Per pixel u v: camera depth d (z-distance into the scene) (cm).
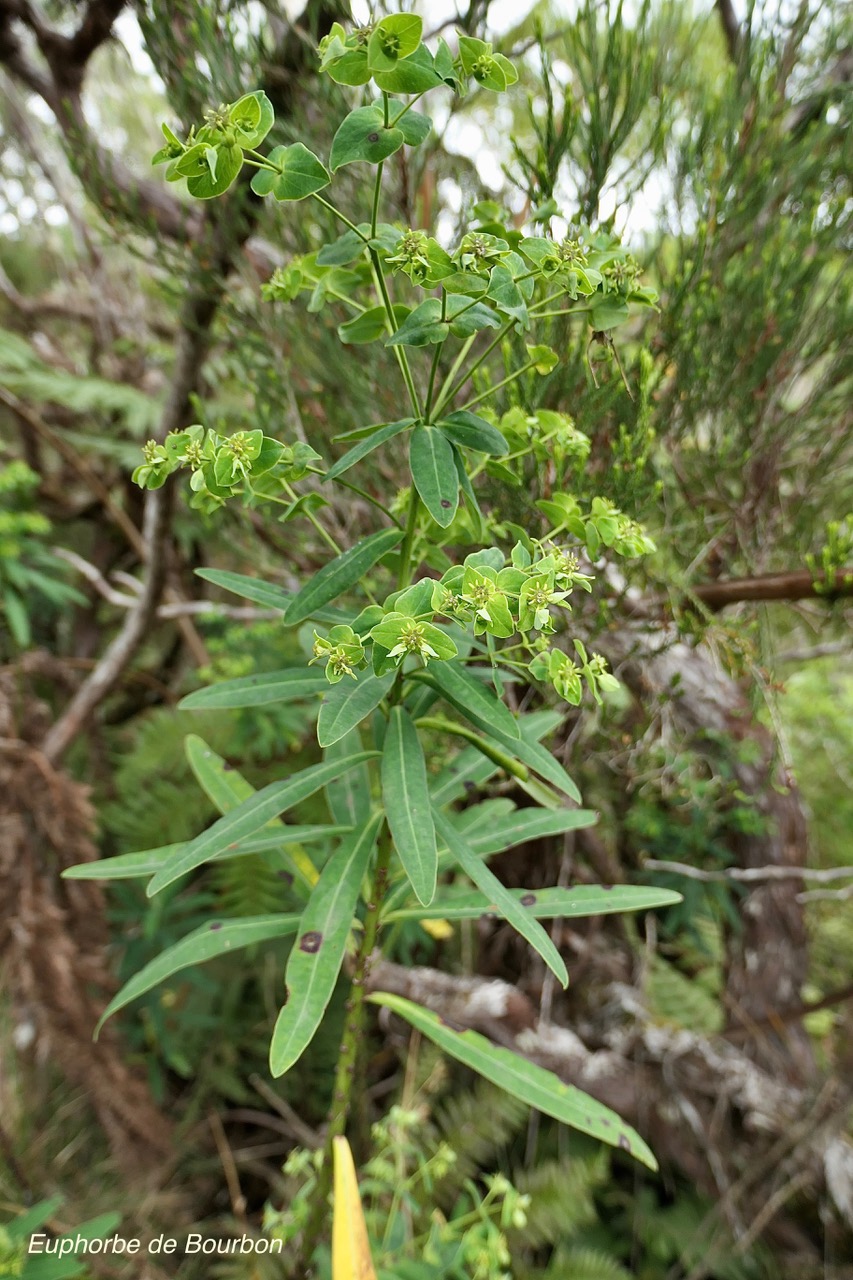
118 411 95
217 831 29
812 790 90
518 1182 58
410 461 28
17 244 108
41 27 51
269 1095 69
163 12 46
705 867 68
